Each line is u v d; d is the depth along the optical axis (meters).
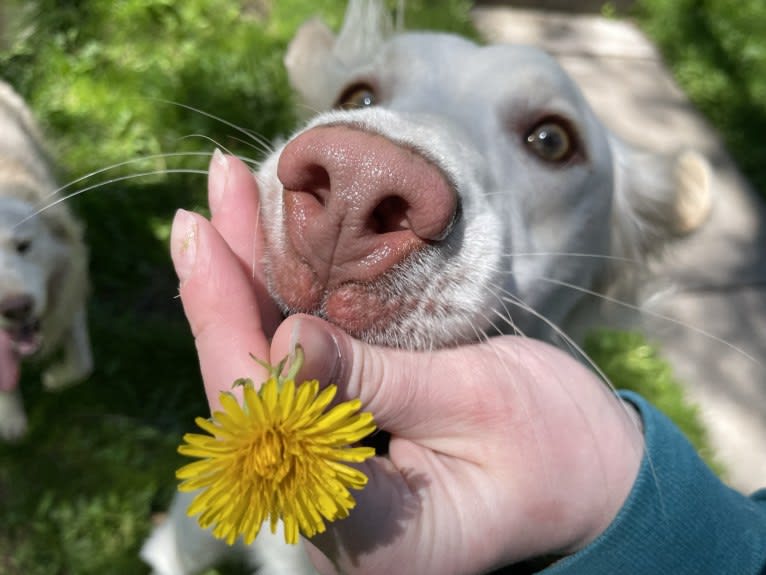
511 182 0.21
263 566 0.27
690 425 0.44
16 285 0.34
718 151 0.63
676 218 0.28
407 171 0.14
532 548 0.15
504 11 0.71
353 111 0.17
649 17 0.75
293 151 0.14
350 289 0.15
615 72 0.68
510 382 0.15
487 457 0.15
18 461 0.37
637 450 0.16
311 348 0.12
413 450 0.15
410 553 0.14
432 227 0.14
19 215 0.36
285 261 0.15
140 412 0.40
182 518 0.29
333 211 0.14
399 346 0.15
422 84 0.22
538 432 0.15
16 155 0.40
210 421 0.12
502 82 0.22
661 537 0.15
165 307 0.44
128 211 0.46
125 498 0.36
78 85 0.51
